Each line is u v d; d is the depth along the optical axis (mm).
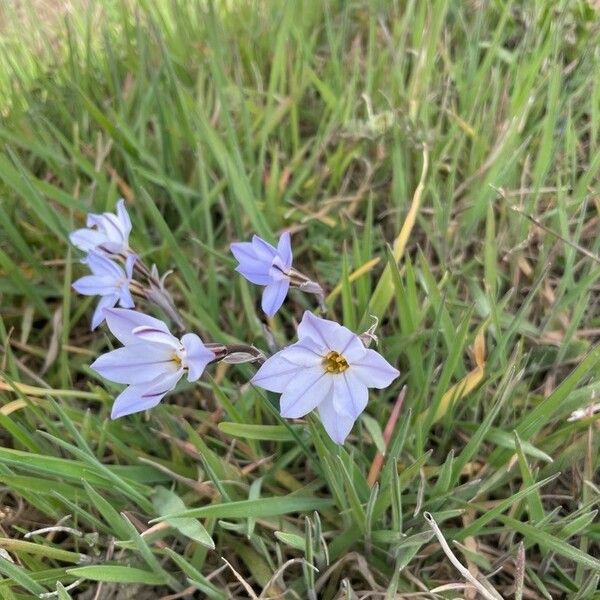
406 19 295
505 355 208
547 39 287
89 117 289
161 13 316
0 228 252
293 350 143
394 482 161
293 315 244
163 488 189
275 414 184
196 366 141
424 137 260
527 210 238
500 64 310
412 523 180
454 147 274
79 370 234
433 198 244
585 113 289
